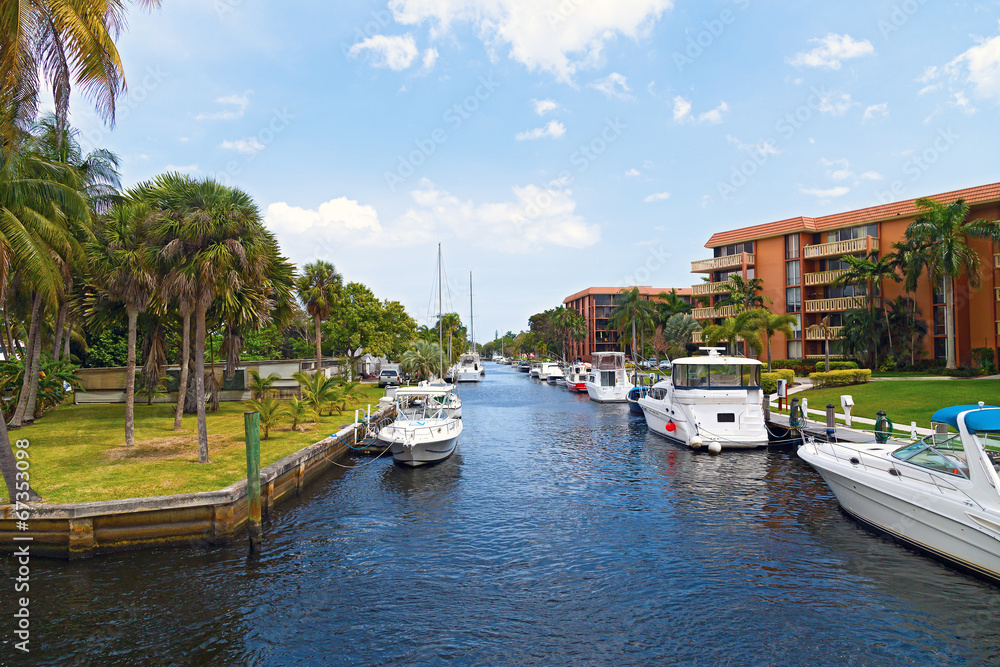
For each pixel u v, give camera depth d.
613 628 8.71
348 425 23.81
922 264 35.81
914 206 40.12
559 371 72.62
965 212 33.97
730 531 12.90
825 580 10.27
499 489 16.97
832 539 12.25
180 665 7.75
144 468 14.60
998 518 9.55
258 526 11.91
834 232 46.09
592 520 13.88
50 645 8.18
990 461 10.02
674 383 24.28
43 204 14.08
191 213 14.88
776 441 22.06
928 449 11.52
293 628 8.73
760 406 22.34
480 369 81.25
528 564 11.18
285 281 26.20
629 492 16.39
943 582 10.10
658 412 26.12
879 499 12.23
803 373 43.56
